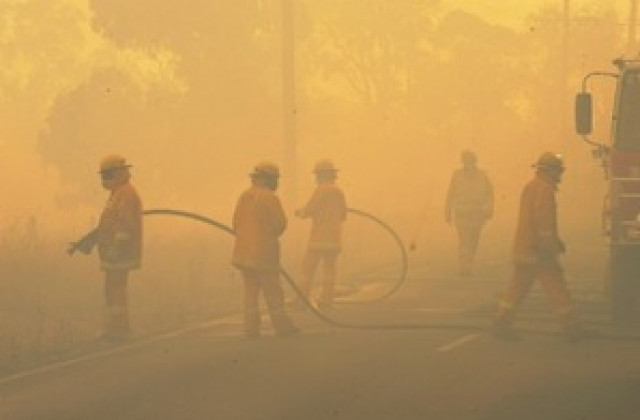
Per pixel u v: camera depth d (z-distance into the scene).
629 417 11.67
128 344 17.33
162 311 20.39
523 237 16.42
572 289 22.92
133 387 13.84
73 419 12.27
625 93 18.28
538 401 12.47
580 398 12.59
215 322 19.44
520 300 16.61
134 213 17.66
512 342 16.44
